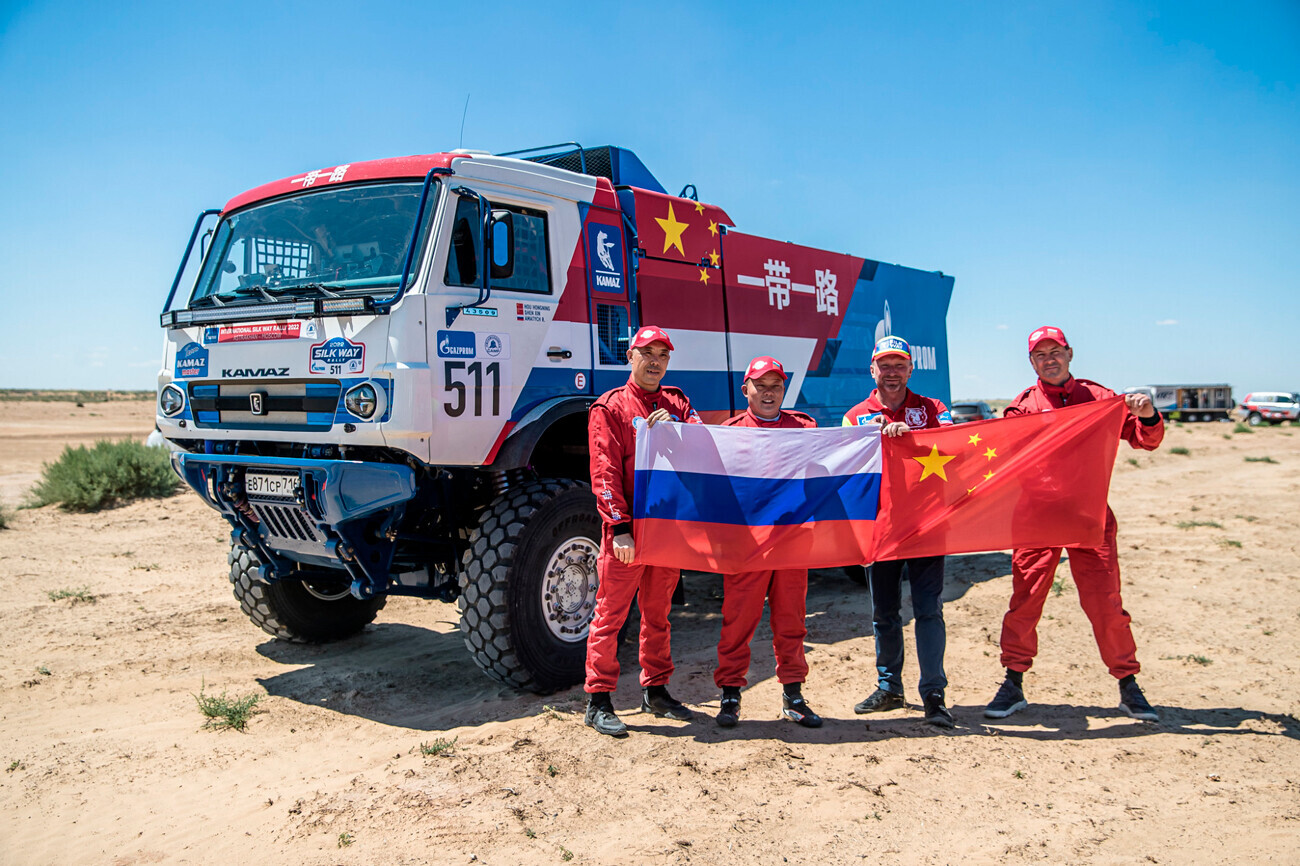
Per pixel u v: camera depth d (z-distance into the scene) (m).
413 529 5.63
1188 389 56.97
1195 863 3.08
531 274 5.55
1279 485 16.36
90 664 6.15
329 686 5.72
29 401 94.62
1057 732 4.45
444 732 4.81
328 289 5.09
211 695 5.52
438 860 3.24
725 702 4.69
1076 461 4.52
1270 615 6.75
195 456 5.54
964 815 3.50
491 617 5.07
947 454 4.55
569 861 3.20
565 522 5.42
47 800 3.96
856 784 3.81
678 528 4.51
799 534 4.52
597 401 4.68
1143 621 6.65
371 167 5.37
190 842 3.52
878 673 4.88
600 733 4.55
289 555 5.72
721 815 3.55
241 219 5.93
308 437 4.95
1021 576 4.69
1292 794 3.62
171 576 9.28
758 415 4.82
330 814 3.66
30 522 12.81
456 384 4.91
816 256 8.47
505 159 5.44
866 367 9.15
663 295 6.61
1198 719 4.60
